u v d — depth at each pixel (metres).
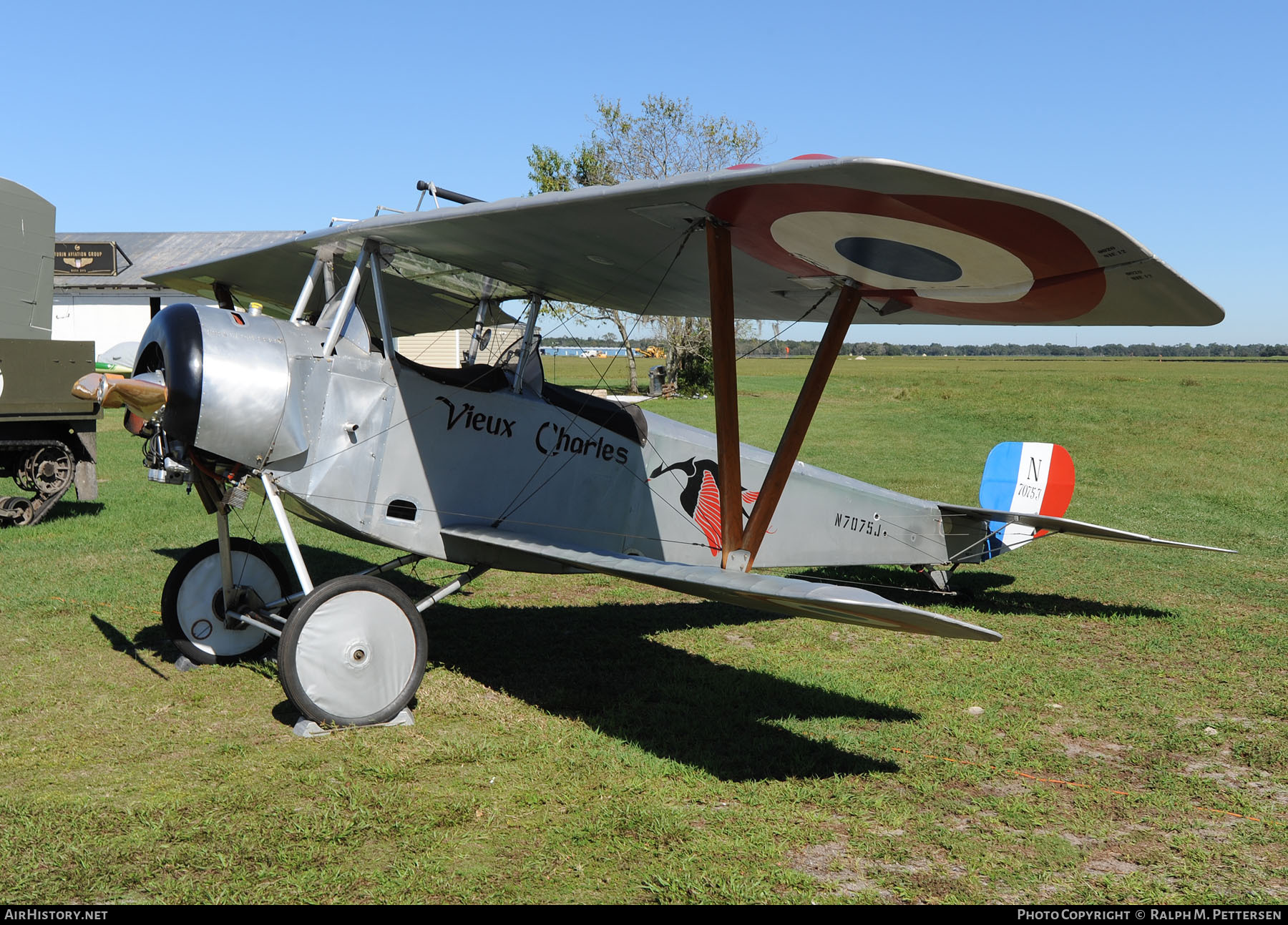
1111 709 5.16
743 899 3.04
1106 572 9.04
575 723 4.74
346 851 3.30
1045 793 4.03
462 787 3.90
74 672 5.29
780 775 4.15
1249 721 5.01
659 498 6.27
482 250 4.91
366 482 4.98
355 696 4.53
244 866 3.16
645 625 6.88
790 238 4.10
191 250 36.09
